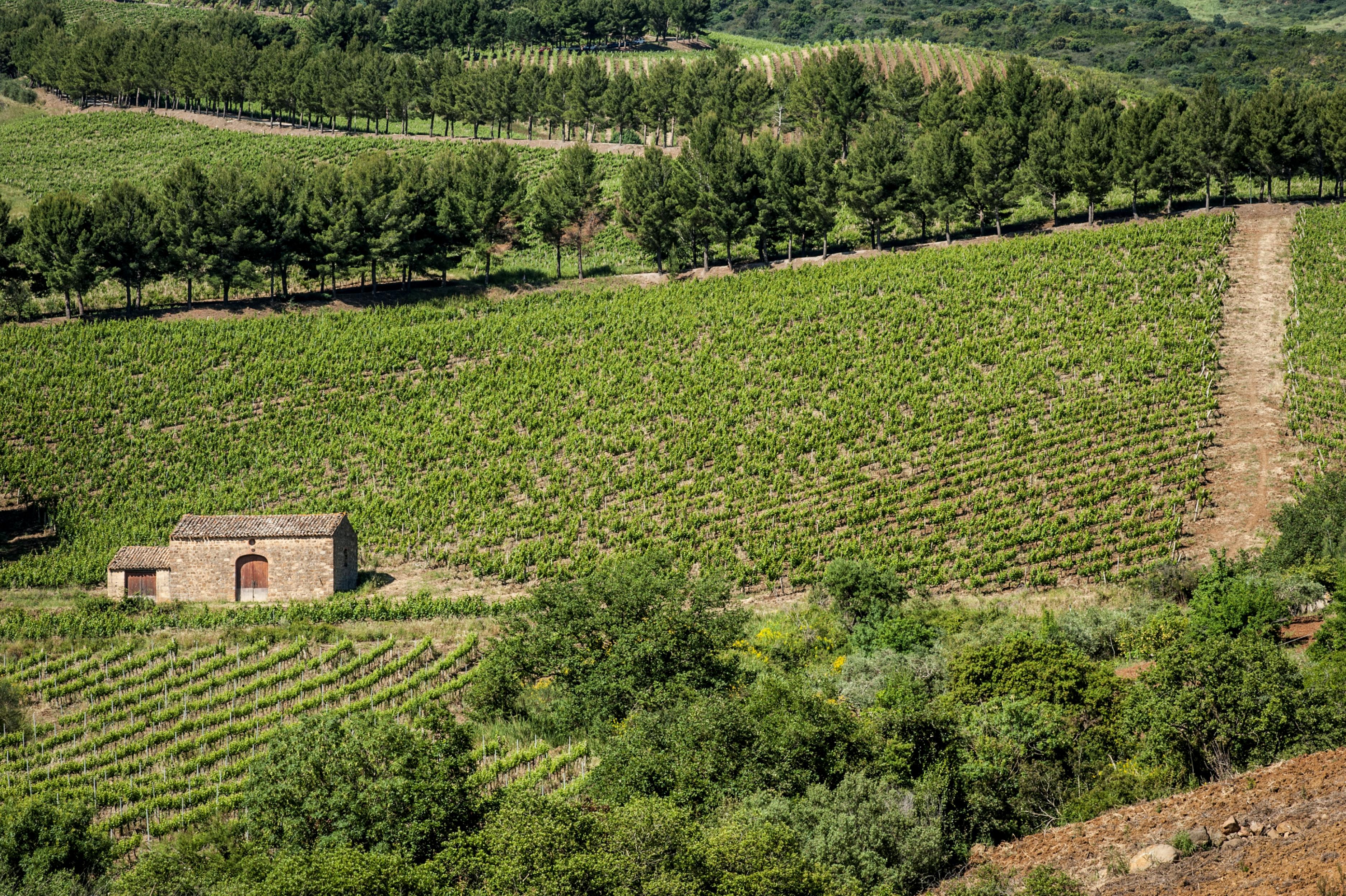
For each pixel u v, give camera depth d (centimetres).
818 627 5766
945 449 8031
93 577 6869
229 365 9619
